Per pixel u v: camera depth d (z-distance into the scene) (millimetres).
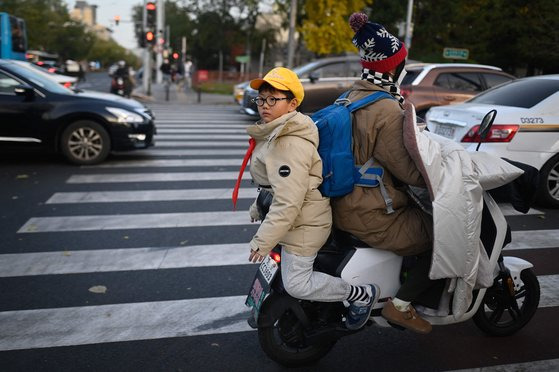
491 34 24047
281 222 2588
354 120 2791
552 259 5027
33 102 8695
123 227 5699
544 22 21125
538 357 3342
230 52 74375
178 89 35500
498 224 3082
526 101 6641
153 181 7840
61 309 3838
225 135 12969
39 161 9195
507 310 3832
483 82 10984
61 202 6617
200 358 3248
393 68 2830
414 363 3252
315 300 2828
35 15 52156
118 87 23766
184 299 4043
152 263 4727
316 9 26219
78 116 8805
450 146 2818
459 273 2814
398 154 2695
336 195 2762
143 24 26500
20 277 4379
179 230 5637
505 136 6312
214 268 4648
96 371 3090
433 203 2682
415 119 2646
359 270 2914
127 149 9062
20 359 3197
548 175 6559
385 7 33938
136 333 3531
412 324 3006
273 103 2672
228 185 7695
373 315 3090
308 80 14203
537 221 6199
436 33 30922
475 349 3428
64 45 93438
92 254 4906
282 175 2586
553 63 22859
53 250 4992
